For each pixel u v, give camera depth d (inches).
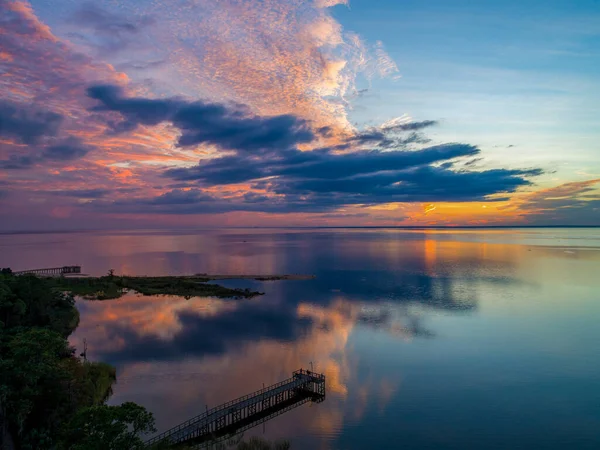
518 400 2556.6
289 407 2454.5
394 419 2332.7
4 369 1798.7
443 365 3085.6
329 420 2317.9
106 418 1457.9
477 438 2151.8
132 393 2605.8
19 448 1758.1
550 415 2378.2
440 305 4940.9
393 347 3476.9
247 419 2313.0
